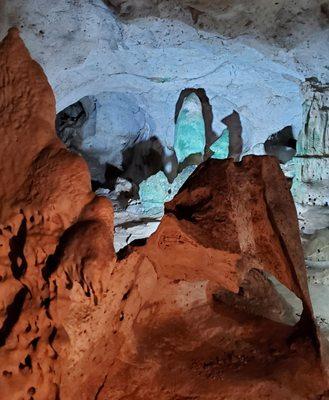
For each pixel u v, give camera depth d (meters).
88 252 2.35
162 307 3.38
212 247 2.93
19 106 2.69
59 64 6.83
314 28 6.75
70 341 2.47
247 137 9.55
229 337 3.33
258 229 3.15
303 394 2.83
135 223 7.20
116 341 2.90
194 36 7.01
